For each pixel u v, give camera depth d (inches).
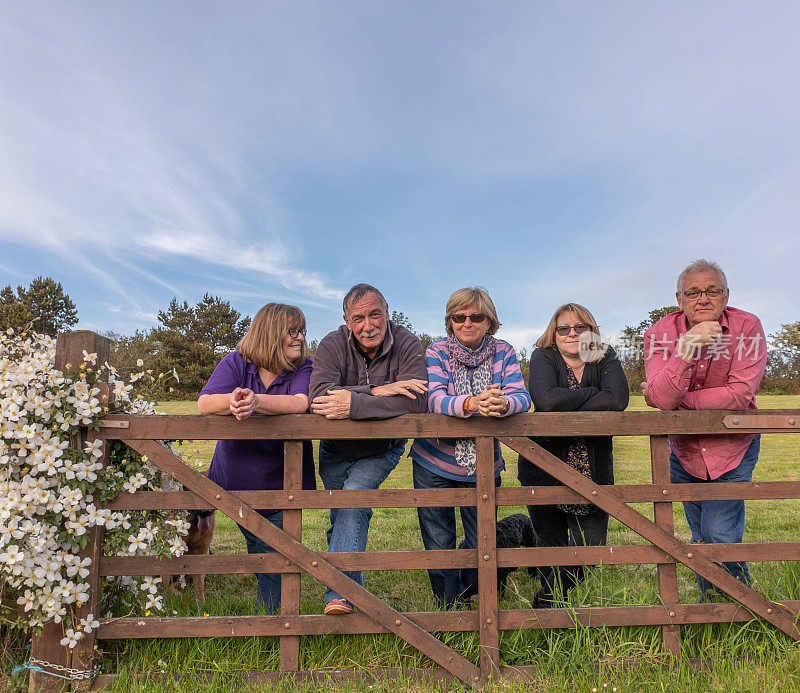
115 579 111.4
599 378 117.6
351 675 99.7
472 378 119.3
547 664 101.3
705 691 94.8
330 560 102.6
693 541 133.3
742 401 109.7
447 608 124.4
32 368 97.7
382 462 116.0
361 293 111.4
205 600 139.6
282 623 101.5
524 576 165.0
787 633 106.3
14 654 102.5
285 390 120.6
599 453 118.2
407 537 218.5
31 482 95.7
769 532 215.5
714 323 101.7
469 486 119.3
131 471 103.7
